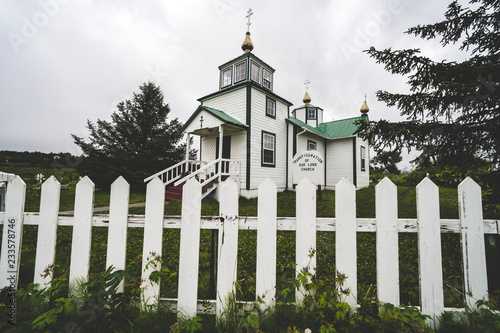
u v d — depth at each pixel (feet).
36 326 4.20
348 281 5.06
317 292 5.03
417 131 10.11
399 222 5.10
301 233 5.26
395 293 4.98
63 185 45.88
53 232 5.46
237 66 39.86
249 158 33.83
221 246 5.38
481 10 9.92
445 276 8.19
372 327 4.64
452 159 10.57
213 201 29.81
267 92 37.42
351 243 5.12
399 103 11.40
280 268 8.88
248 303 5.23
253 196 34.01
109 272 5.06
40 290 5.16
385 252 5.07
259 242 5.29
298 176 25.44
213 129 33.14
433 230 5.00
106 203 29.71
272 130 38.78
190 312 5.24
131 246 12.39
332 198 28.81
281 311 5.00
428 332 4.25
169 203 26.17
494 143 8.75
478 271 4.83
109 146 44.32
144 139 47.62
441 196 26.61
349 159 48.44
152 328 4.72
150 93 50.96
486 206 9.93
